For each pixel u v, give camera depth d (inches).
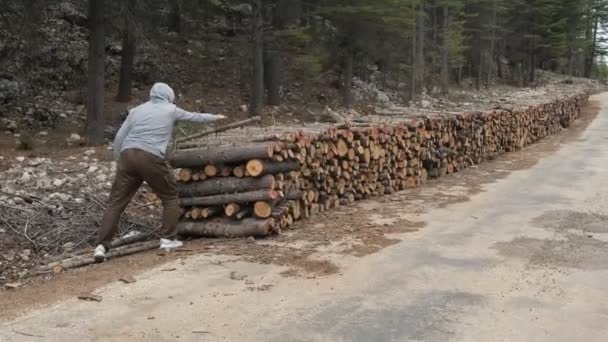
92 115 497.4
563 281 203.2
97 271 220.1
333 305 180.2
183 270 214.8
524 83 1742.1
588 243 252.2
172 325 165.5
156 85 247.6
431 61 1242.6
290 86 813.9
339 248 242.2
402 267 217.6
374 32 756.0
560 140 744.3
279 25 679.1
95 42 494.9
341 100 817.5
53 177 356.8
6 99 570.9
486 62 1632.6
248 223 256.1
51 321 169.0
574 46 1947.6
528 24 1764.3
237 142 265.9
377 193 368.5
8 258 246.5
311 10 708.7
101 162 412.2
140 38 527.5
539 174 463.8
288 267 217.2
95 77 495.5
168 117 239.9
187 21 808.3
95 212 293.6
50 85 636.1
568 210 321.1
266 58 712.4
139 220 289.7
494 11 1502.2
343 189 336.8
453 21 1309.1
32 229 273.4
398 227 280.7
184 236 266.5
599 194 371.6
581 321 169.2
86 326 165.2
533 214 311.1
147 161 234.1
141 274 211.8
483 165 528.4
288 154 266.5
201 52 810.8
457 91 1274.6
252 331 161.5
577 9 1827.0
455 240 256.5
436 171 449.7
